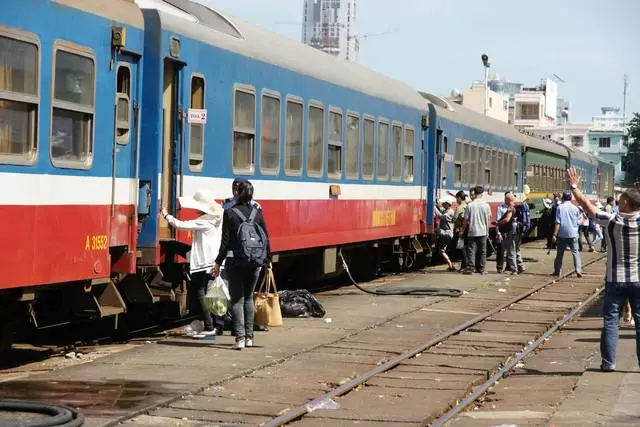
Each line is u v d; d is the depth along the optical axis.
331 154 21.39
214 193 16.05
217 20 17.12
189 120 15.01
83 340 14.63
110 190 13.06
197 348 13.66
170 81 14.76
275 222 18.55
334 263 22.17
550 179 50.75
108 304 13.30
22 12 11.17
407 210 27.02
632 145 117.00
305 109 19.89
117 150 13.30
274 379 11.61
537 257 37.94
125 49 13.29
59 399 10.04
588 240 43.06
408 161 27.09
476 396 11.02
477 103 89.06
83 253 12.47
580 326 17.55
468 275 27.80
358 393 11.15
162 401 10.08
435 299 21.25
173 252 14.80
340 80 21.86
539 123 133.62
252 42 17.66
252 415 9.72
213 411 9.84
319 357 13.26
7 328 12.25
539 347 15.06
